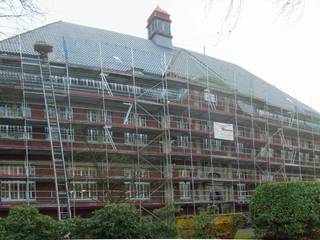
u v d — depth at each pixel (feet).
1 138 99.86
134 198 111.65
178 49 166.30
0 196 98.32
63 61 115.14
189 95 134.41
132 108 123.65
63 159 100.99
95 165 109.09
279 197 62.90
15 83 89.45
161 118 130.31
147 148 122.42
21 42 110.83
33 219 47.37
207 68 155.12
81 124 109.81
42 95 106.63
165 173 123.85
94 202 105.70
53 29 132.26
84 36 138.51
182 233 61.93
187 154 127.85
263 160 155.12
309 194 63.41
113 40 146.30
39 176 102.58
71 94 108.88
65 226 49.52
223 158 139.13
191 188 131.34
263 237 64.34
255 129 161.07
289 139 177.99
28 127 105.81
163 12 164.14
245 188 150.00
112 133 118.93
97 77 120.47
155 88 132.26
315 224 63.31
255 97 161.07
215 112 139.64
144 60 141.49
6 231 45.96
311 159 187.32
